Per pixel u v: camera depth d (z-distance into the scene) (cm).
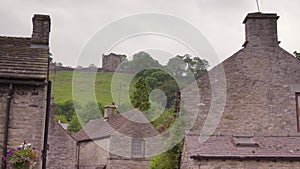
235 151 1268
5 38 1137
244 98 1457
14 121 913
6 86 927
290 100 1465
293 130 1440
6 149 891
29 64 992
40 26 1140
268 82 1477
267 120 1444
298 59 1656
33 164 871
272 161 1244
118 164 1767
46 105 1074
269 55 1500
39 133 920
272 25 1527
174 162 1457
